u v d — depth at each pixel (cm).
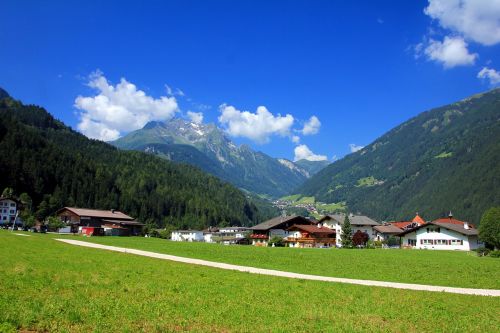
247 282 3281
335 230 14738
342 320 2120
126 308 2086
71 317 1841
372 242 13588
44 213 16425
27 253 4484
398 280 4006
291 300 2583
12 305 2003
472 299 2969
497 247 9081
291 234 14388
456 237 12206
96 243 7469
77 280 2878
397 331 1959
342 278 3994
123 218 16200
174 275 3472
